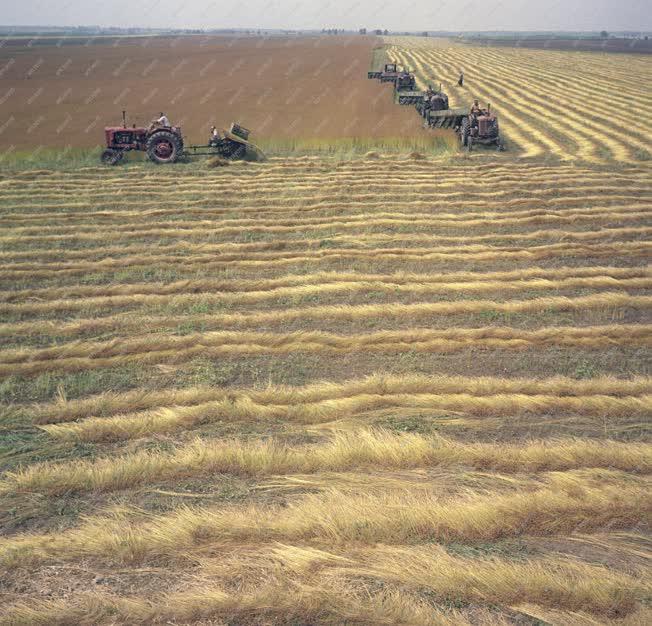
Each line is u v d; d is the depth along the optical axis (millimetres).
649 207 15164
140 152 21516
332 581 4652
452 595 4543
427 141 23609
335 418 7066
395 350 8695
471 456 6195
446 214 15062
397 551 4918
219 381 7902
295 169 19484
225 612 4395
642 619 4289
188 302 10344
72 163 20312
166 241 13398
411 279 11219
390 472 6066
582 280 10984
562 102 35344
